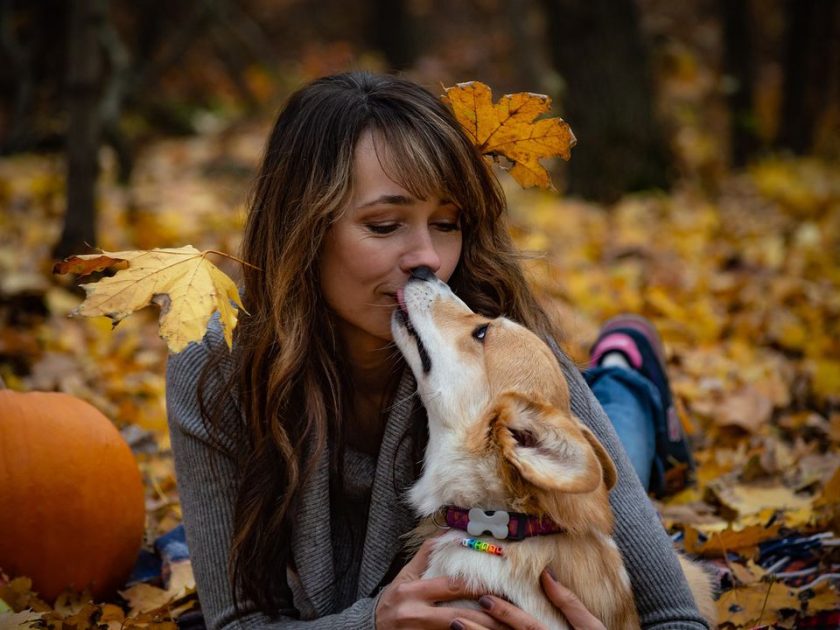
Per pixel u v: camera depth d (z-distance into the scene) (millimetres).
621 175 10117
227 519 2852
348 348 2965
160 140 13078
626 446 3611
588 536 2715
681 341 5832
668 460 4051
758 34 20031
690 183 11312
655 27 18125
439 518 2826
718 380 5242
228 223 7465
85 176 5719
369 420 3049
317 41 20344
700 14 20703
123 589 3447
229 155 11398
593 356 4238
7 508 3115
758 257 7594
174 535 3691
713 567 3465
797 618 3260
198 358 2877
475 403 2793
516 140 2973
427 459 2859
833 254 7895
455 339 2834
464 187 2801
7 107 12953
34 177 8555
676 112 14430
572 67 10172
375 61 17047
